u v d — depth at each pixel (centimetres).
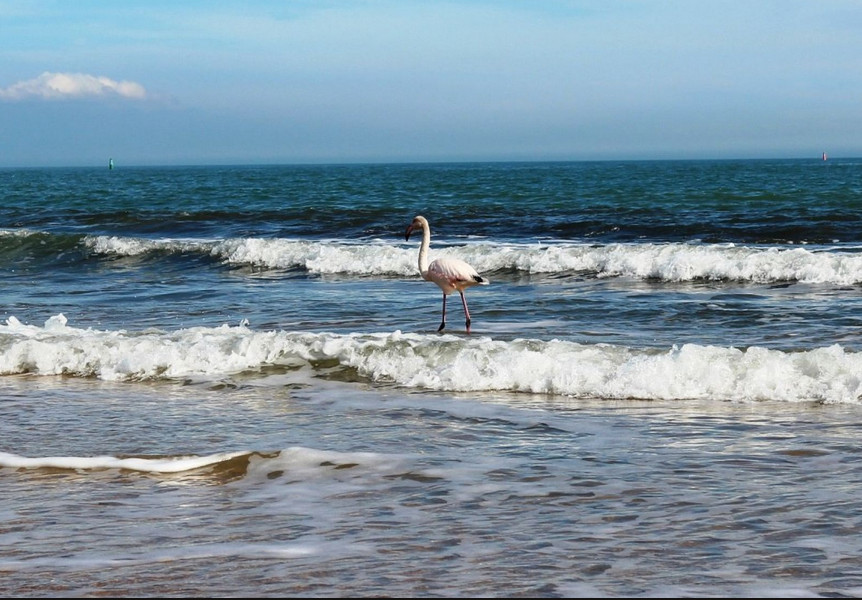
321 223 3362
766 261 2019
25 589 520
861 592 500
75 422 936
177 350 1205
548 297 1778
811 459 769
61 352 1226
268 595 508
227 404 1012
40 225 3594
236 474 754
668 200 4397
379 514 648
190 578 533
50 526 632
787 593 500
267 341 1225
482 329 1453
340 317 1582
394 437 863
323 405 1003
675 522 620
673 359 1061
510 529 611
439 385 1084
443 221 3312
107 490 716
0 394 1080
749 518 625
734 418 917
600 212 3612
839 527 603
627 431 875
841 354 1045
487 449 819
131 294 1923
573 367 1070
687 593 502
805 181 7594
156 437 873
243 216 3662
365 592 510
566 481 719
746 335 1358
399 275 2253
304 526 625
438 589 512
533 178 9794
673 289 1908
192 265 2478
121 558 567
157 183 9531
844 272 1956
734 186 6456
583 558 556
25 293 1973
